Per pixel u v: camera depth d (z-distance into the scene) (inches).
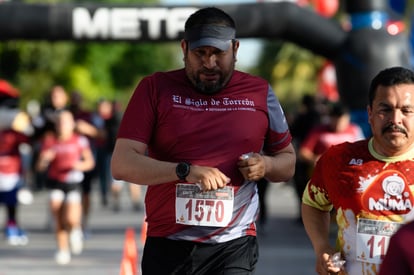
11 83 3002.0
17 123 1151.0
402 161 383.2
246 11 976.3
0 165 1160.8
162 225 440.1
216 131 436.1
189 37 427.2
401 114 374.3
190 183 434.3
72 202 1003.3
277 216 1556.3
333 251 405.7
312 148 1103.0
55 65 2967.5
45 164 1010.7
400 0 1107.3
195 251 436.5
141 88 441.4
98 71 3189.0
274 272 922.1
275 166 442.9
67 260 1008.9
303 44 1004.6
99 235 1258.6
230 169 435.2
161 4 977.5
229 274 436.1
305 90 3316.9
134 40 973.8
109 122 1641.2
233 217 438.3
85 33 966.4
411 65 1045.8
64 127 1003.9
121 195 2111.2
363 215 386.6
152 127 438.9
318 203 420.8
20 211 1676.9
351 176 388.8
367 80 985.5
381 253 383.6
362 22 997.8
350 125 1098.7
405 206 380.8
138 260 975.0
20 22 958.4
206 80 431.2
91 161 1019.3
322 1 1136.8
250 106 441.1
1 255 1071.6
